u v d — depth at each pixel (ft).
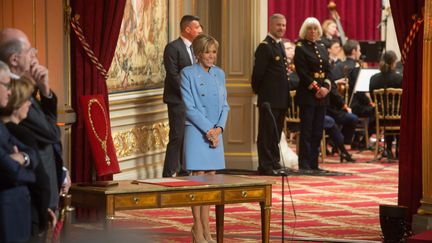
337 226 44.27
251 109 64.59
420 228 41.29
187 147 39.09
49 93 29.22
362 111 75.92
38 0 40.86
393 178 62.03
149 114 57.41
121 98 53.16
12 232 25.57
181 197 33.60
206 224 39.29
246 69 64.44
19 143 26.37
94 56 43.73
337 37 88.38
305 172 63.26
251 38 64.28
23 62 28.35
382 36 96.22
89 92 43.80
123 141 53.83
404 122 42.83
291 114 70.23
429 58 41.16
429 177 41.39
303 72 62.59
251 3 64.18
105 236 32.60
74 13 43.16
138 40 55.93
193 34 54.03
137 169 55.77
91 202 32.99
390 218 39.37
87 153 43.96
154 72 58.75
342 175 63.10
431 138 41.32
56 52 41.60
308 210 48.85
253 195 34.99
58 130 29.50
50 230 32.19
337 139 70.44
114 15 44.11
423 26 41.86
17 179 25.46
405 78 42.73
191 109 38.93
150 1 57.72
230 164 64.85
